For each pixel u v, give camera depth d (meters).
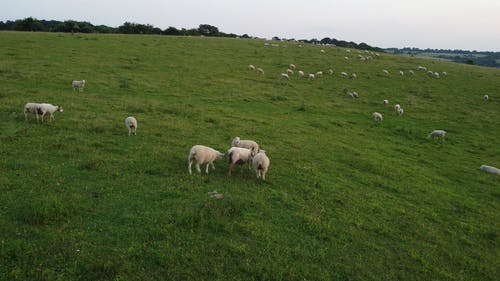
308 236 12.82
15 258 9.36
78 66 39.62
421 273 12.17
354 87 49.62
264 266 10.66
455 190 21.23
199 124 24.95
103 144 18.33
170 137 21.14
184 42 65.88
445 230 15.63
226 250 11.07
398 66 67.31
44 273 8.96
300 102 38.56
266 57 61.97
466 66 78.88
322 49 77.12
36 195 12.37
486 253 14.32
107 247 10.25
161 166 16.31
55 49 46.84
